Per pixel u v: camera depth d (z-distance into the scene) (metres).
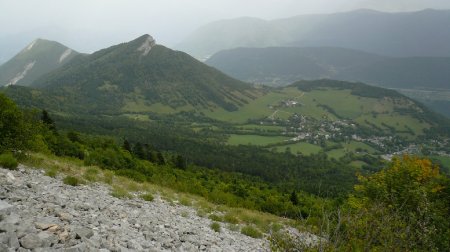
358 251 9.02
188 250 11.72
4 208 8.48
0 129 22.55
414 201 15.23
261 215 32.47
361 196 26.89
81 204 13.03
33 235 6.68
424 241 10.60
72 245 7.30
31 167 21.34
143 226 12.91
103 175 28.67
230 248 14.43
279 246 9.51
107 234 9.53
